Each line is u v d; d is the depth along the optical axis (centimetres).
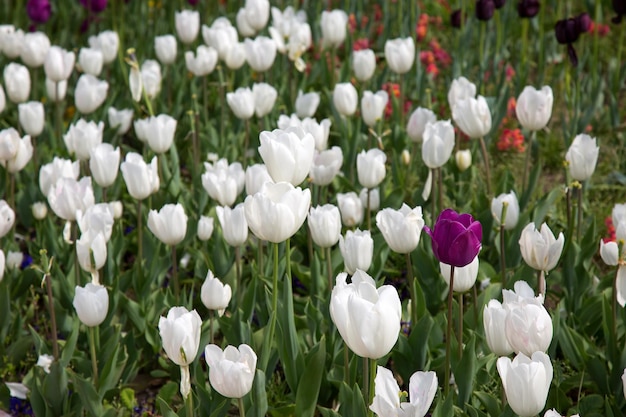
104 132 300
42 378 227
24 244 282
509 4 388
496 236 259
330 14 334
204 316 252
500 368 190
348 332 189
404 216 215
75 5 444
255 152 307
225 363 196
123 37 400
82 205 232
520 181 308
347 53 376
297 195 200
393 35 423
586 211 283
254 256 261
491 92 347
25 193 281
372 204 256
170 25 418
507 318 197
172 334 198
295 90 352
